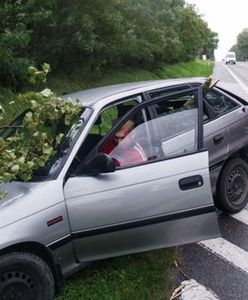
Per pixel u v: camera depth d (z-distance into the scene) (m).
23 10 9.83
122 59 21.88
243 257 5.17
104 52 15.37
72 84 14.82
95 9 12.88
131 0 17.48
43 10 10.35
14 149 3.51
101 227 4.20
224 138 5.90
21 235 3.76
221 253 5.27
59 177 4.16
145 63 26.75
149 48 22.20
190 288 4.49
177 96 5.00
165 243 4.45
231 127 6.01
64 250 4.07
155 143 4.66
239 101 6.37
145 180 4.37
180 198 4.44
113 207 4.23
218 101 6.11
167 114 4.87
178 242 4.48
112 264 4.83
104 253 4.29
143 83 5.41
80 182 4.20
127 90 5.02
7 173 3.38
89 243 4.20
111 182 4.27
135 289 4.38
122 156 4.47
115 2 13.79
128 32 16.27
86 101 4.76
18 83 10.61
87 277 4.59
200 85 5.66
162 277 4.62
